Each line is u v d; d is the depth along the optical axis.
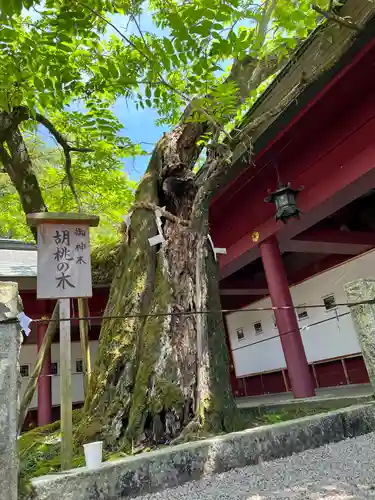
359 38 4.23
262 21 3.35
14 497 2.13
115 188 8.08
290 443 3.29
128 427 3.66
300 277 10.12
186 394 3.77
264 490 2.43
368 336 4.15
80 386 12.45
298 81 4.91
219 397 3.79
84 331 5.38
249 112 5.84
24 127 5.37
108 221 9.88
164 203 5.27
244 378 12.16
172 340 4.04
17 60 3.56
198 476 2.84
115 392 3.94
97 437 3.72
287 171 6.59
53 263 3.29
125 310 4.36
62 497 2.39
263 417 4.59
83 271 3.36
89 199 8.54
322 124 5.72
